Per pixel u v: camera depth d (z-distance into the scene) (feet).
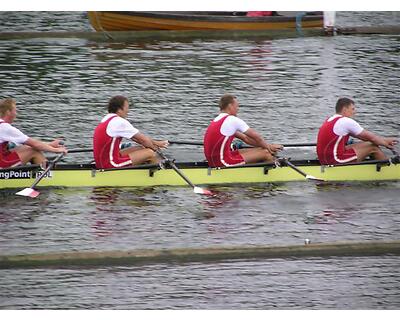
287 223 173.78
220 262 158.20
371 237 167.12
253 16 343.26
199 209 180.86
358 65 301.63
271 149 194.29
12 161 188.34
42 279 150.71
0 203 181.78
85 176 190.80
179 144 216.13
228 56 312.71
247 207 182.19
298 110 254.06
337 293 147.43
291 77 287.07
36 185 189.57
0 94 263.70
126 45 328.29
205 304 143.23
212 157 193.47
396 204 184.75
